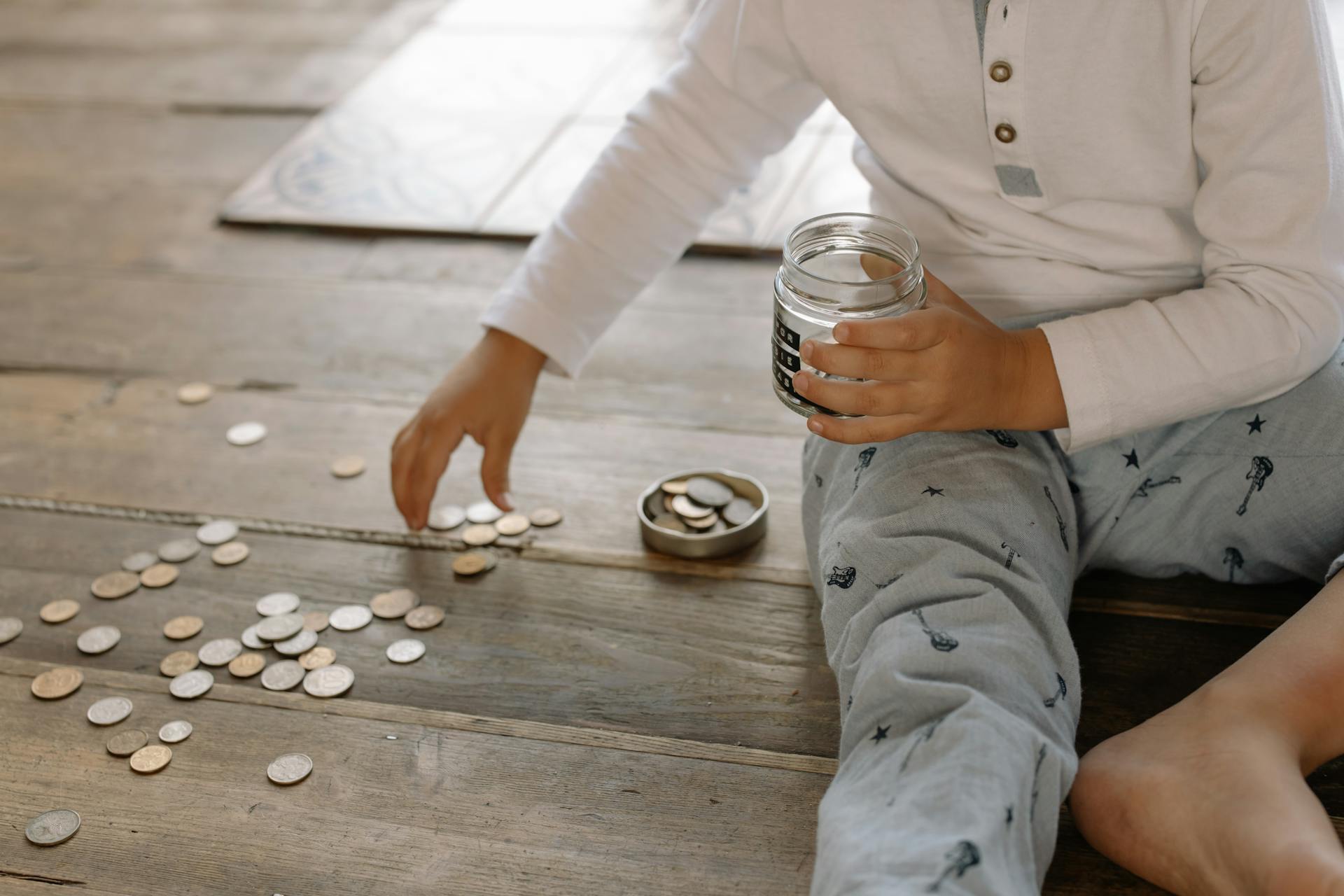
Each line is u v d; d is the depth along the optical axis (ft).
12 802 3.19
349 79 7.41
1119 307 3.19
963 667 2.68
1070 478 3.43
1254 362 3.01
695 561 3.90
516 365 3.90
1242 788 2.53
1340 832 2.85
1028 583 2.93
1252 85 2.90
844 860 2.38
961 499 3.10
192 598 3.87
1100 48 3.01
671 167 3.84
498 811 3.08
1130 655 3.43
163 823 3.10
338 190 6.21
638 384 4.77
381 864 2.95
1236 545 3.47
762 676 3.46
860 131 3.46
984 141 3.28
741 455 4.37
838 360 2.82
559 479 4.30
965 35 3.13
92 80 7.67
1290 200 2.93
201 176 6.51
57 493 4.40
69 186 6.52
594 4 8.14
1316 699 2.73
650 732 3.29
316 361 5.04
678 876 2.88
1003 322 3.41
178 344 5.20
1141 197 3.21
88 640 3.71
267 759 3.28
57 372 5.08
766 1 3.50
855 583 3.08
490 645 3.63
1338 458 3.19
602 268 3.88
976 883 2.26
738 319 5.12
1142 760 2.72
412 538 4.07
